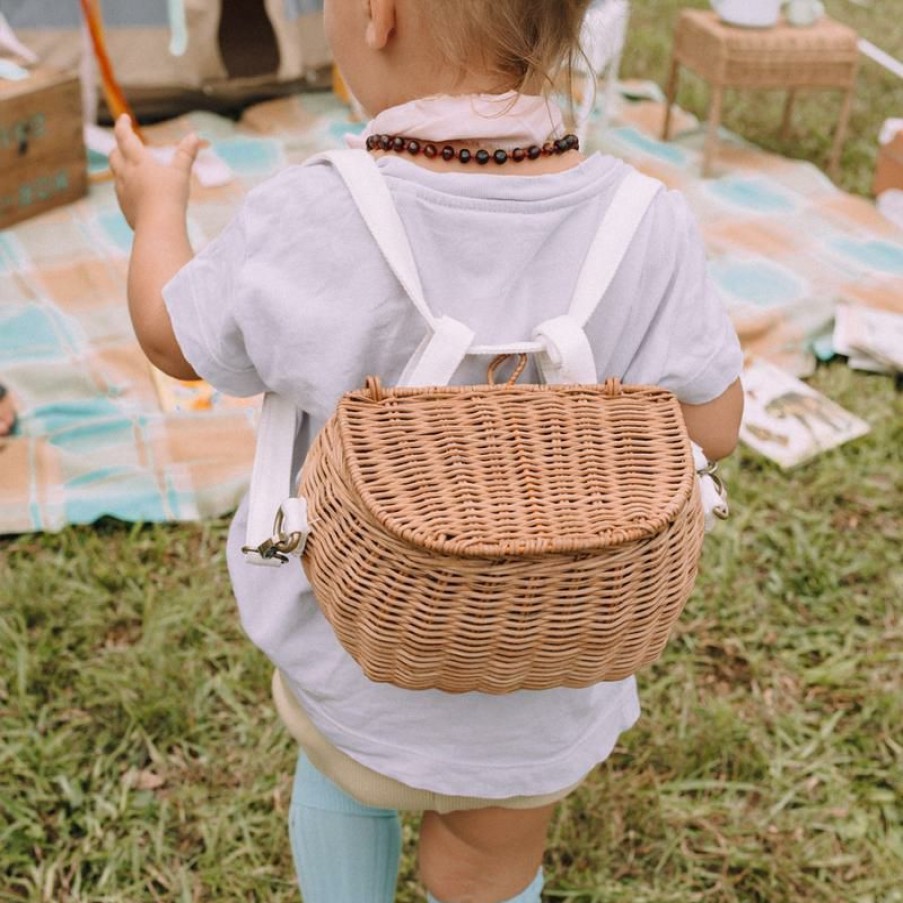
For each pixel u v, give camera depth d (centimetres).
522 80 114
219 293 119
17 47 377
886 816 220
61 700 227
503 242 115
